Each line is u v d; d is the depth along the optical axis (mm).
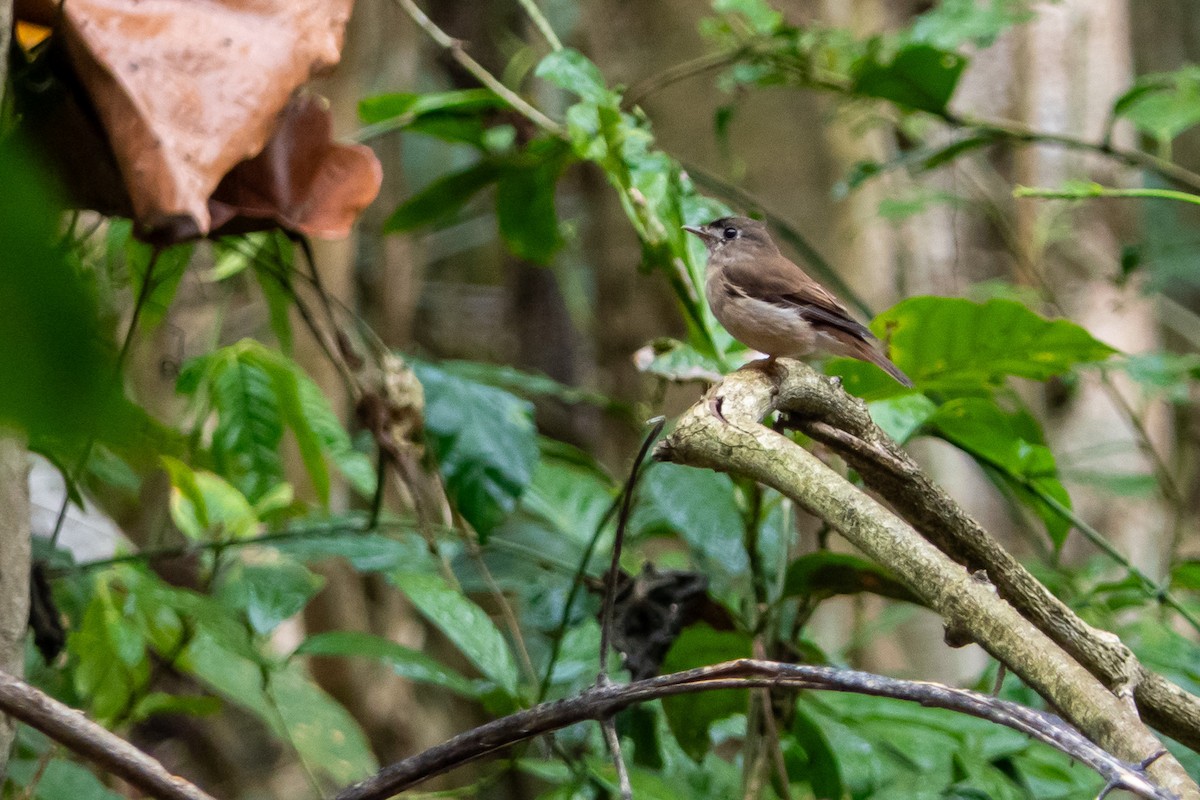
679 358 7188
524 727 4188
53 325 1227
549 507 8922
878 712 8039
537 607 8531
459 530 7883
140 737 13219
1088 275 14531
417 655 7273
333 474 11945
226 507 7797
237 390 7961
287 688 7719
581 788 7512
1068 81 14594
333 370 12055
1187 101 9969
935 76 9266
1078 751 3141
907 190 12555
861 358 8234
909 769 7996
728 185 10234
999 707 3381
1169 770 3195
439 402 7324
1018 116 15156
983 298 12828
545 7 18656
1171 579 8477
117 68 4449
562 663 7770
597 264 12688
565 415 19984
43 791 6492
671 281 7852
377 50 15750
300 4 4906
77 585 8008
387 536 8203
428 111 9375
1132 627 8234
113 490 11070
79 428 1261
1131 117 10023
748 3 9398
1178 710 4746
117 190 4992
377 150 17484
